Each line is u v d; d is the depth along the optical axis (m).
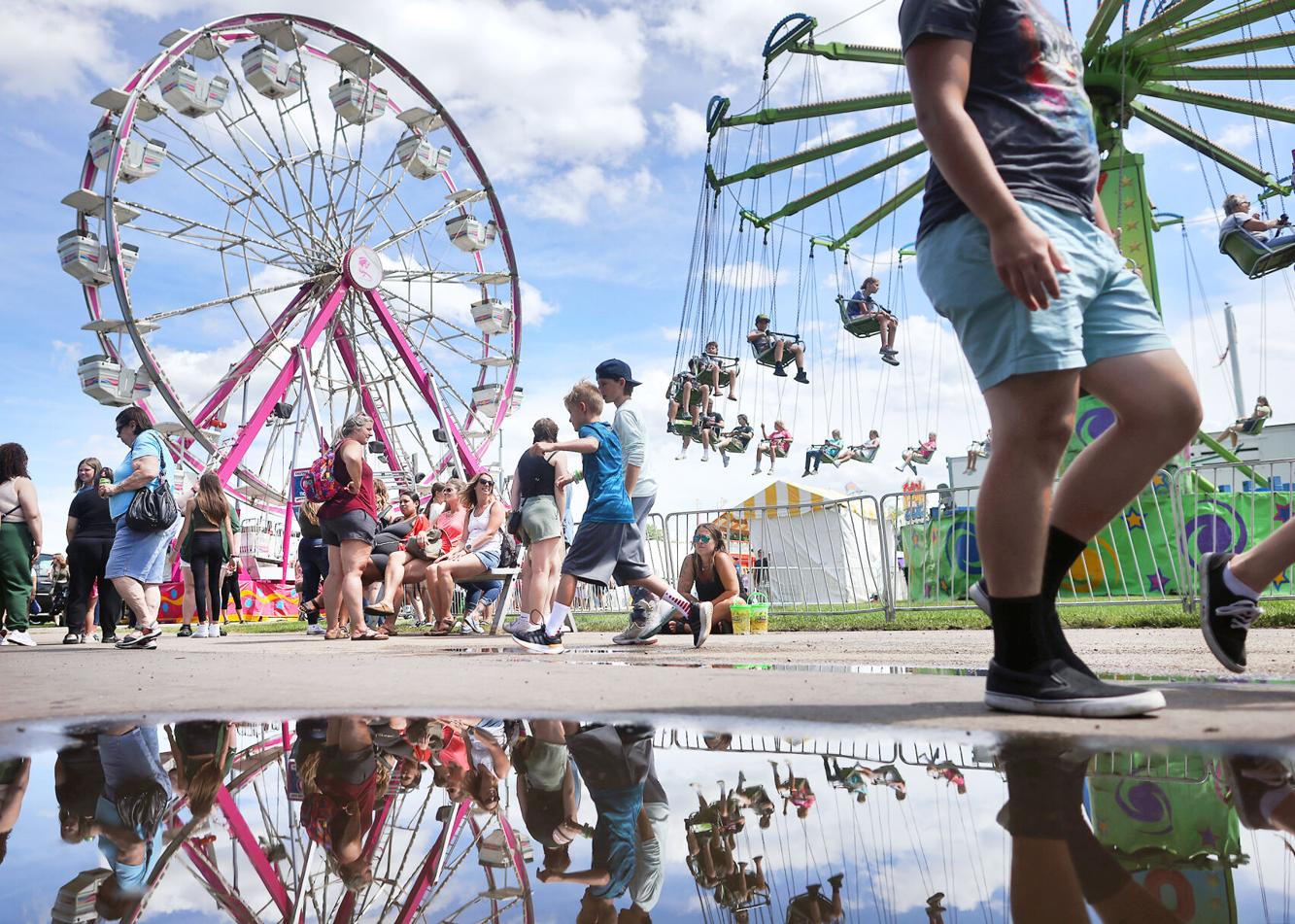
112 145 19.36
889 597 8.27
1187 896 0.55
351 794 1.00
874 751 1.21
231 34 21.56
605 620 10.39
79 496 7.84
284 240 23.19
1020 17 1.85
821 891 0.59
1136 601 7.66
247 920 0.56
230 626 14.55
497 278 26.94
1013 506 1.70
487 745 1.33
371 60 23.95
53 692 2.33
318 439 22.95
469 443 26.58
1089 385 1.89
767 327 17.78
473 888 0.64
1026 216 1.73
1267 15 11.30
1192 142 14.14
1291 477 8.03
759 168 16.17
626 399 5.51
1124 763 1.07
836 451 20.45
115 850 0.75
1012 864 0.64
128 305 19.33
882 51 15.10
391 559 7.67
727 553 7.70
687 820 0.84
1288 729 1.35
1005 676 1.67
